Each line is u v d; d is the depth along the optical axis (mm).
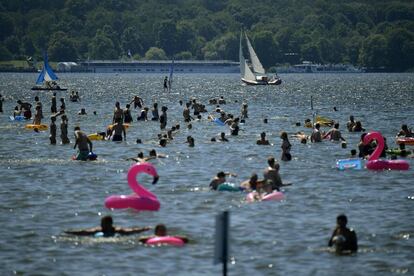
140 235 83375
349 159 127750
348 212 94438
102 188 108312
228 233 57844
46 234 84375
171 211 94062
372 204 98875
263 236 83688
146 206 94312
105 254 77688
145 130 180375
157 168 124750
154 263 75125
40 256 77375
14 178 115438
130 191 106375
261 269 73938
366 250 79438
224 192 104688
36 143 155500
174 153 141500
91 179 114750
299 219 90562
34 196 102875
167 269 73625
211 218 90750
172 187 108500
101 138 160875
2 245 80750
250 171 123312
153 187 108562
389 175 118250
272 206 96875
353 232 79438
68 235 83688
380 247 80438
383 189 108000
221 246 57719
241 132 178500
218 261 57781
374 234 84875
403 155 137500
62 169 123188
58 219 90688
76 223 88938
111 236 83188
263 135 154000
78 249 79250
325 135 161125
